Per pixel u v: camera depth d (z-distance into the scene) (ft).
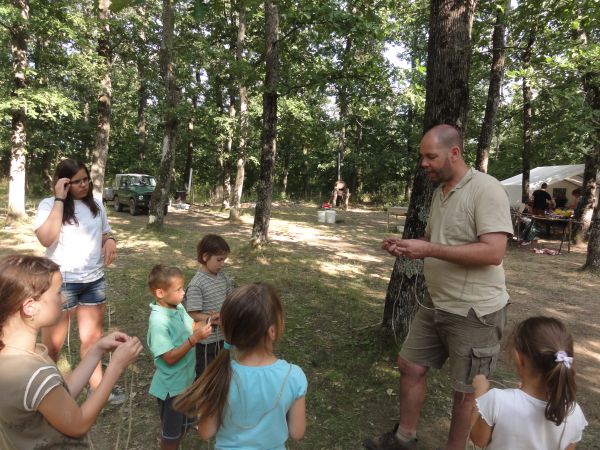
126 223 48.03
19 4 34.96
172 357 8.19
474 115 54.49
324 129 50.08
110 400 11.39
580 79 30.83
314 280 24.70
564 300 23.31
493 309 8.41
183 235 39.14
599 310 21.62
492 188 8.04
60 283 4.98
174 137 41.06
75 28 38.42
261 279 24.43
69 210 10.37
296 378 6.05
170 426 8.53
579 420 5.85
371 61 26.55
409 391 9.65
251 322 5.78
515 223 45.03
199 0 7.95
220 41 53.26
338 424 10.73
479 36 24.67
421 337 9.50
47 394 4.48
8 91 37.78
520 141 69.87
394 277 14.74
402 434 9.73
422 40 44.91
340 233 47.88
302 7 24.11
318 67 28.50
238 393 5.78
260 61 31.27
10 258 4.77
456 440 8.71
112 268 25.59
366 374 13.14
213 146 79.46
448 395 12.29
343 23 24.06
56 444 4.69
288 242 39.22
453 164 8.42
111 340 5.77
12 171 38.32
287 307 19.48
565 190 57.36
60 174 10.30
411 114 95.09
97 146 41.68
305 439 10.12
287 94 30.04
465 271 8.46
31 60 40.24
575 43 26.30
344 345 15.14
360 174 105.70
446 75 12.75
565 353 5.47
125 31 42.01
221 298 10.23
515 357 5.96
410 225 13.88
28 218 40.68
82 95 74.38
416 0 33.22
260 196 31.58
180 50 42.88
